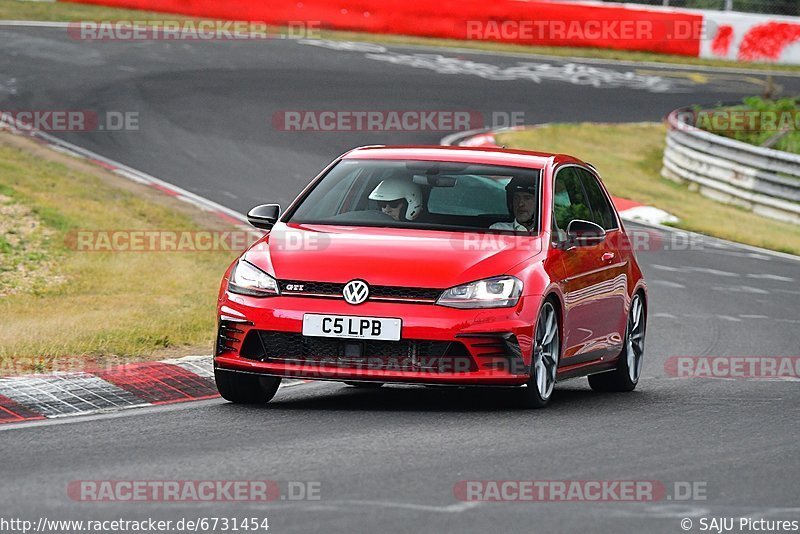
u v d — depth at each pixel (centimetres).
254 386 2814
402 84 10394
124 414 2666
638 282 3419
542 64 12262
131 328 3603
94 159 7000
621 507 1920
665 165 9212
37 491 1947
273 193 6675
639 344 3431
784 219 8056
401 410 2756
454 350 2664
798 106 10481
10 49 9925
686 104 11394
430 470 2120
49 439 2370
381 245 2795
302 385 3188
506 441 2395
